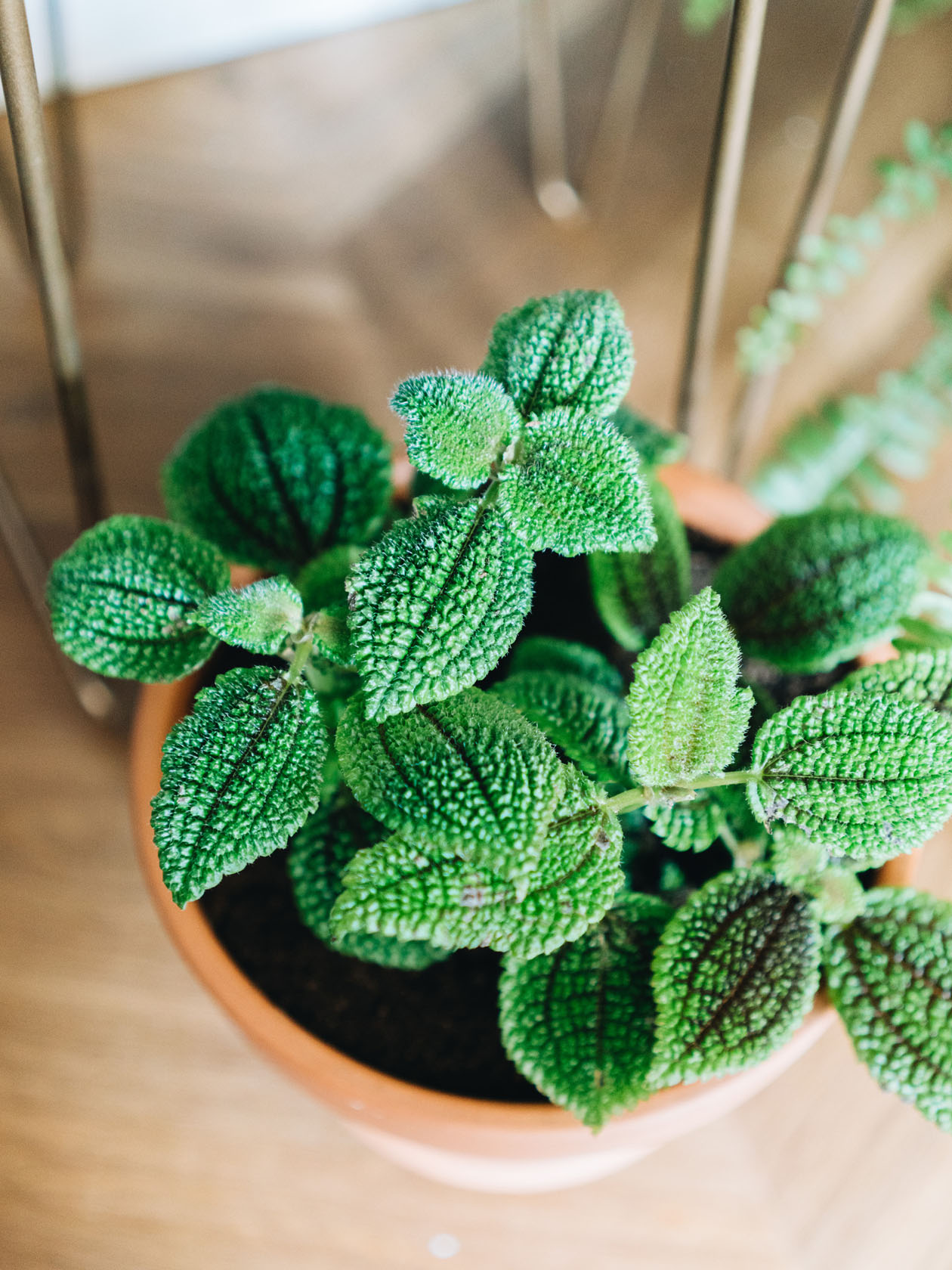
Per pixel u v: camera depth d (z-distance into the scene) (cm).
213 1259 46
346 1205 47
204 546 38
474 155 70
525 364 36
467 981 41
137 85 71
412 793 33
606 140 70
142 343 62
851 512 41
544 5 61
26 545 46
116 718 52
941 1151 48
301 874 39
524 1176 42
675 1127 37
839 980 37
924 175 51
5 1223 46
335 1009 41
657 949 36
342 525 42
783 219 67
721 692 34
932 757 35
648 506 34
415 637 33
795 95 71
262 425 41
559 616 45
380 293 64
